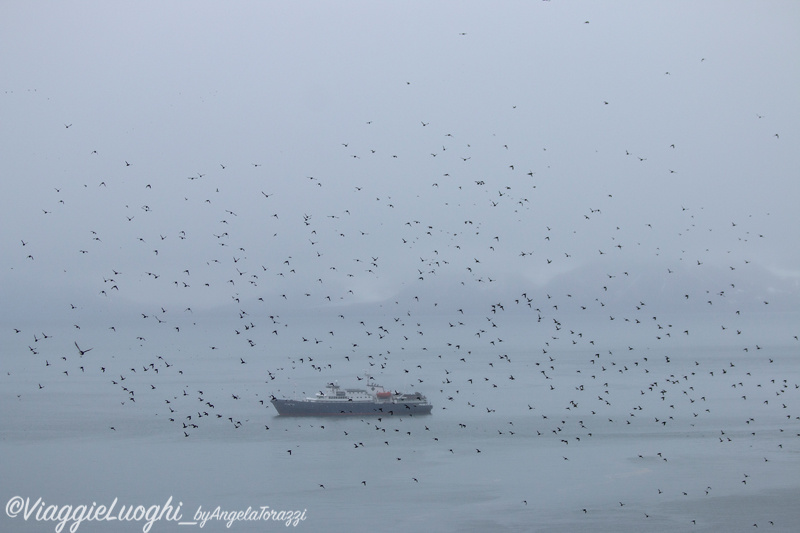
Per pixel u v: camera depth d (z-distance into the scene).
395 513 109.06
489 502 113.38
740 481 121.94
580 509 110.00
